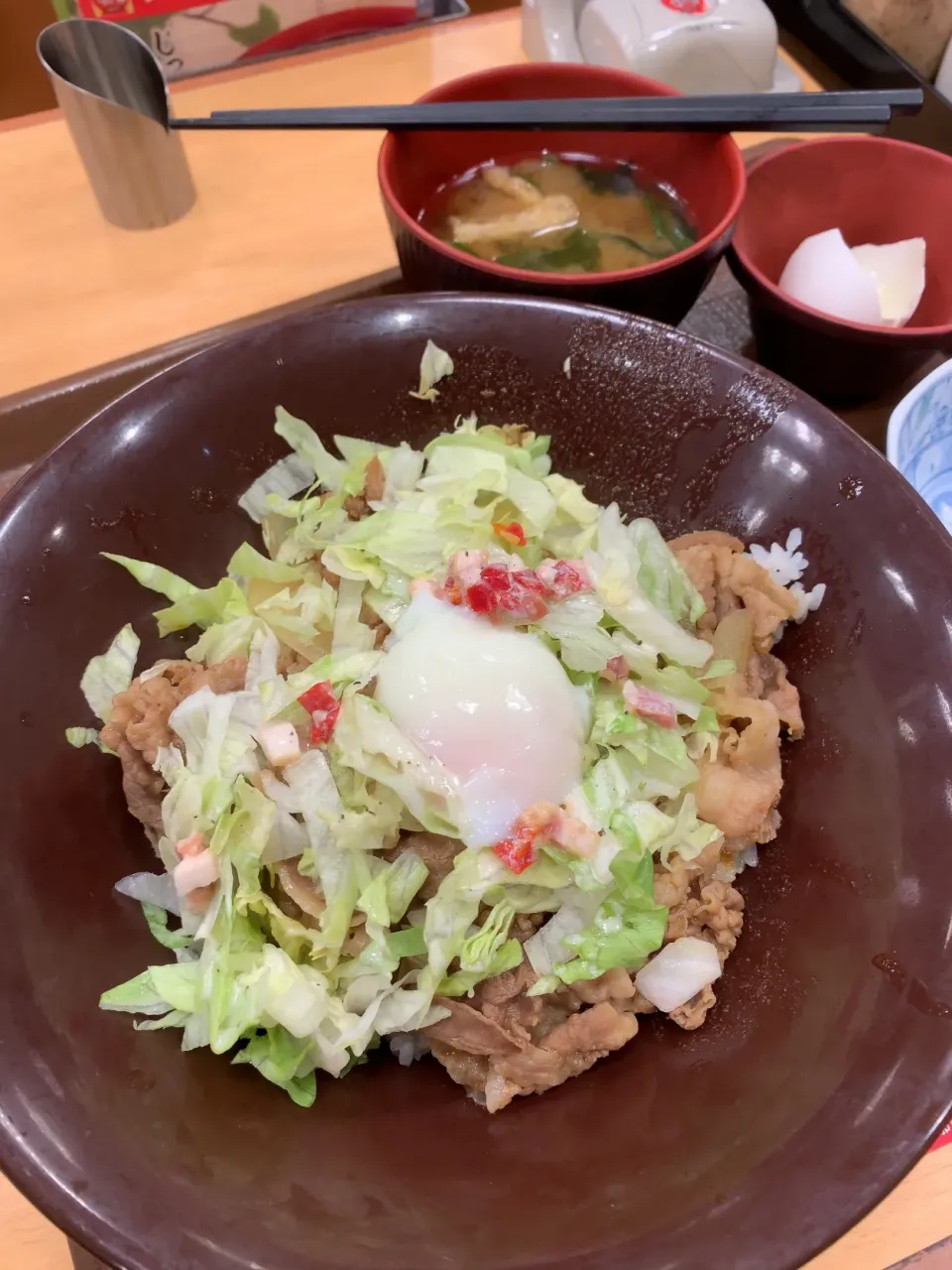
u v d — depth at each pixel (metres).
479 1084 0.22
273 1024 0.22
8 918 0.20
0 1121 0.18
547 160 0.36
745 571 0.26
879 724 0.24
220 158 0.41
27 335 0.35
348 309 0.28
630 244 0.35
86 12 0.41
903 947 0.21
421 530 0.28
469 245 0.35
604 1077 0.23
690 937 0.24
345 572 0.27
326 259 0.38
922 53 0.43
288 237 0.38
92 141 0.35
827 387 0.34
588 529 0.28
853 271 0.33
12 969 0.20
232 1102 0.21
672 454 0.28
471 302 0.28
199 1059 0.22
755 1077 0.21
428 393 0.29
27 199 0.39
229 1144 0.20
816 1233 0.18
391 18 0.46
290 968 0.22
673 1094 0.21
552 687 0.25
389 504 0.29
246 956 0.22
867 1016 0.20
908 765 0.23
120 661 0.25
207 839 0.23
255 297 0.36
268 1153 0.20
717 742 0.26
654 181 0.36
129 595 0.26
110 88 0.36
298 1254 0.18
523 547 0.28
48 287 0.36
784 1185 0.18
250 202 0.39
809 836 0.24
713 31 0.40
